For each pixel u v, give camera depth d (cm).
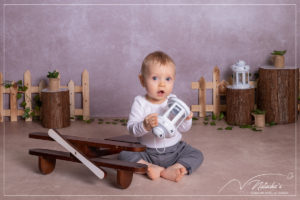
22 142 346
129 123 260
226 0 426
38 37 427
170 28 427
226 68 436
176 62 432
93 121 424
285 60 438
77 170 274
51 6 422
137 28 427
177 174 246
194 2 425
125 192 235
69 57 430
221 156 300
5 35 425
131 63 432
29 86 432
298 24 433
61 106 396
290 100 397
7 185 248
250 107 396
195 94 438
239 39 432
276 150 313
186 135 362
